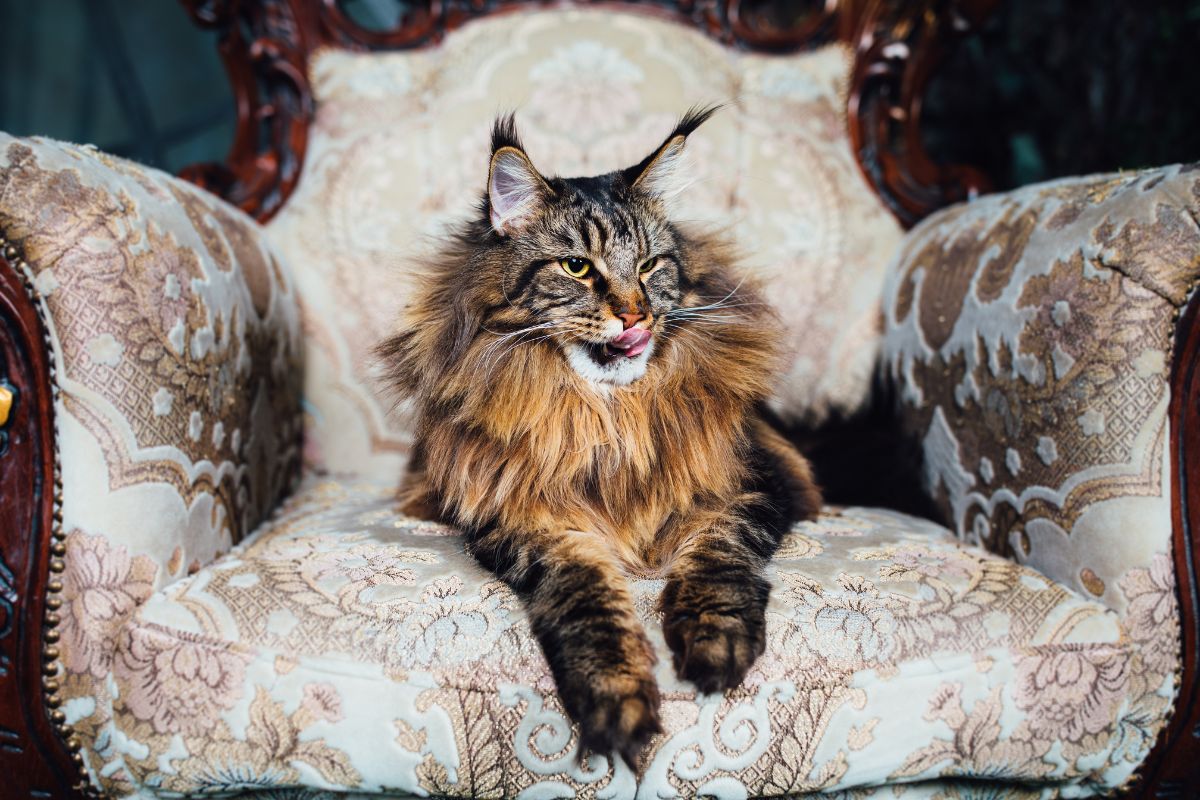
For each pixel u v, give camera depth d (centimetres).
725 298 133
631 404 125
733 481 130
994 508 134
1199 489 111
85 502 105
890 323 178
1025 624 108
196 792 103
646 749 97
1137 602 110
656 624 105
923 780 112
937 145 292
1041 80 266
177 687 100
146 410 110
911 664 102
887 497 165
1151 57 242
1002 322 133
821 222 191
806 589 109
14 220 103
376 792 103
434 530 132
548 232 126
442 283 134
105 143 410
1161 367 111
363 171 189
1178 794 115
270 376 155
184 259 123
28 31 403
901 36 199
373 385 159
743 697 99
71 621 104
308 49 193
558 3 201
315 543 125
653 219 134
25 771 106
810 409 180
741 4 202
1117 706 108
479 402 123
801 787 102
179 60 409
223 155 409
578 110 192
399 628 102
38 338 104
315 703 98
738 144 194
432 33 198
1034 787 115
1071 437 118
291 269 182
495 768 98
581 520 122
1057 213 130
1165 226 112
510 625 103
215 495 125
